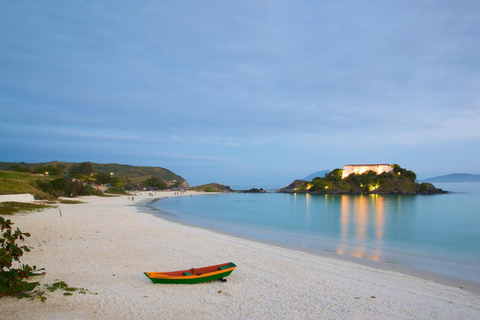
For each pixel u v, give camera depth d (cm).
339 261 2027
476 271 1927
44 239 2317
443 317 1107
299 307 1142
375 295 1330
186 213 6112
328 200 12644
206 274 1396
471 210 7644
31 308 940
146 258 1864
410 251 2612
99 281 1345
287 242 2873
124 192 14712
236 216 5756
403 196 15288
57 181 8525
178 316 995
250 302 1175
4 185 6016
